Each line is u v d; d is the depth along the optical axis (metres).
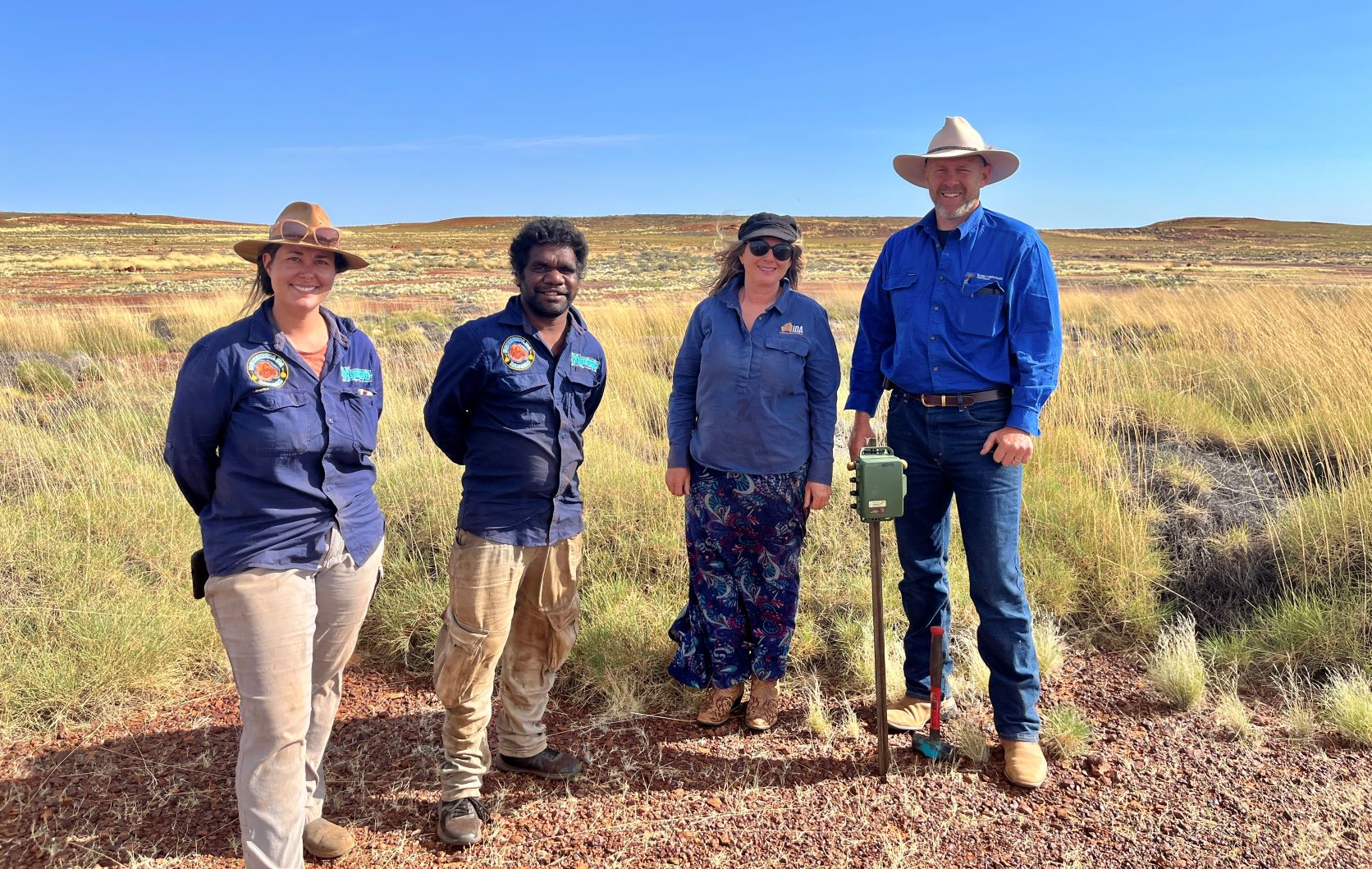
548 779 3.25
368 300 21.89
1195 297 13.10
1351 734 3.42
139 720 3.62
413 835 2.93
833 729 3.61
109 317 14.07
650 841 2.88
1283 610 4.39
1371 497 4.83
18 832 2.91
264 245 2.39
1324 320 8.29
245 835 2.34
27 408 8.35
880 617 3.15
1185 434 6.88
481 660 2.86
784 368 3.30
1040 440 6.45
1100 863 2.76
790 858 2.79
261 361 2.34
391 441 6.62
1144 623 4.45
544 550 2.99
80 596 4.18
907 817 2.99
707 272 42.12
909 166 3.48
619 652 4.02
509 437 2.84
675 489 3.57
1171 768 3.30
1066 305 16.69
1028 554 4.96
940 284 3.26
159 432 7.05
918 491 3.45
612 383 9.04
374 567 2.65
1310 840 2.84
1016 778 3.17
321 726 2.76
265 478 2.35
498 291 26.22
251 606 2.33
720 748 3.48
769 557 3.49
